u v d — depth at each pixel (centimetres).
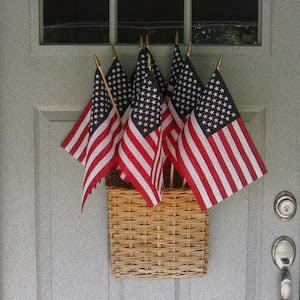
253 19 153
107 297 155
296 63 153
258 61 152
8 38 150
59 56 150
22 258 154
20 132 151
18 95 150
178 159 137
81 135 149
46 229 153
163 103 140
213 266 156
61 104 151
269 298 158
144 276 145
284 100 153
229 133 136
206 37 153
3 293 154
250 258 156
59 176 152
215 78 136
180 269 145
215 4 153
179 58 145
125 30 152
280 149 154
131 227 142
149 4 152
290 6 152
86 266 154
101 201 153
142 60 141
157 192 134
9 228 153
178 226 142
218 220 155
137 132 132
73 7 151
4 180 152
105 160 135
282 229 156
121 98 143
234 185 137
